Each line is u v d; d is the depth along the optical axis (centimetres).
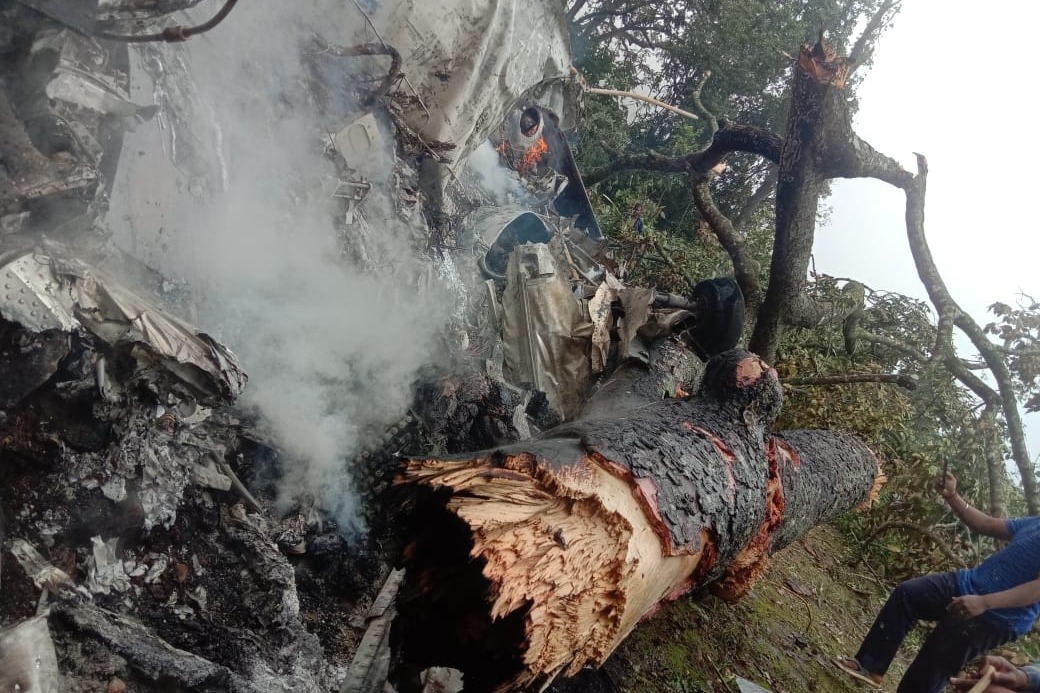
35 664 149
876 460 391
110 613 172
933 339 648
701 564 212
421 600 180
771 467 264
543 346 374
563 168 675
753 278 489
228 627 196
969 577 368
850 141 400
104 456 183
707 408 254
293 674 201
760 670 390
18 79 160
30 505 172
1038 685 303
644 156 627
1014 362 520
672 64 1339
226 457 226
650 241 681
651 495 182
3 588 159
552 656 155
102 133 186
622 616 167
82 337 176
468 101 409
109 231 189
